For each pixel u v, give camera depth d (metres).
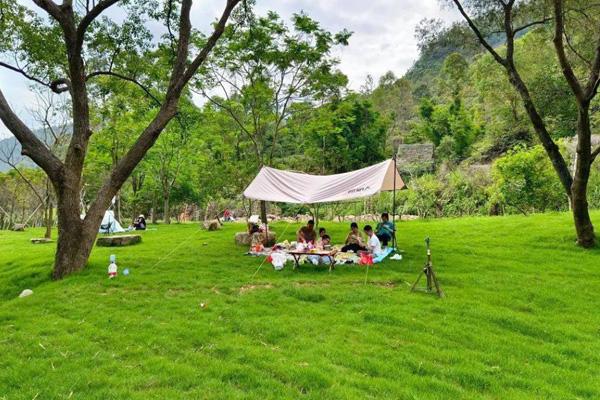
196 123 25.97
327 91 19.48
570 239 14.25
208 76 18.61
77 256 11.32
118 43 12.92
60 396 4.81
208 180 31.27
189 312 7.89
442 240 15.90
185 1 12.27
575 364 5.81
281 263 11.69
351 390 4.80
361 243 13.51
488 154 38.97
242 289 9.57
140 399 4.65
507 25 13.66
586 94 12.55
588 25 13.62
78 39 11.06
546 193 22.98
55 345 6.43
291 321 7.23
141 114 22.56
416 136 53.66
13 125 10.70
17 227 32.22
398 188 15.46
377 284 9.91
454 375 5.34
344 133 41.41
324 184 13.95
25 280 11.40
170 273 11.17
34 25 12.42
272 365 5.48
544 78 22.59
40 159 10.88
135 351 6.09
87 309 8.23
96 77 17.78
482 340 6.52
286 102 20.16
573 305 8.39
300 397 4.70
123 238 16.86
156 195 35.25
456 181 30.16
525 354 6.12
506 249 13.91
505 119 39.47
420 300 8.51
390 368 5.44
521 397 4.79
